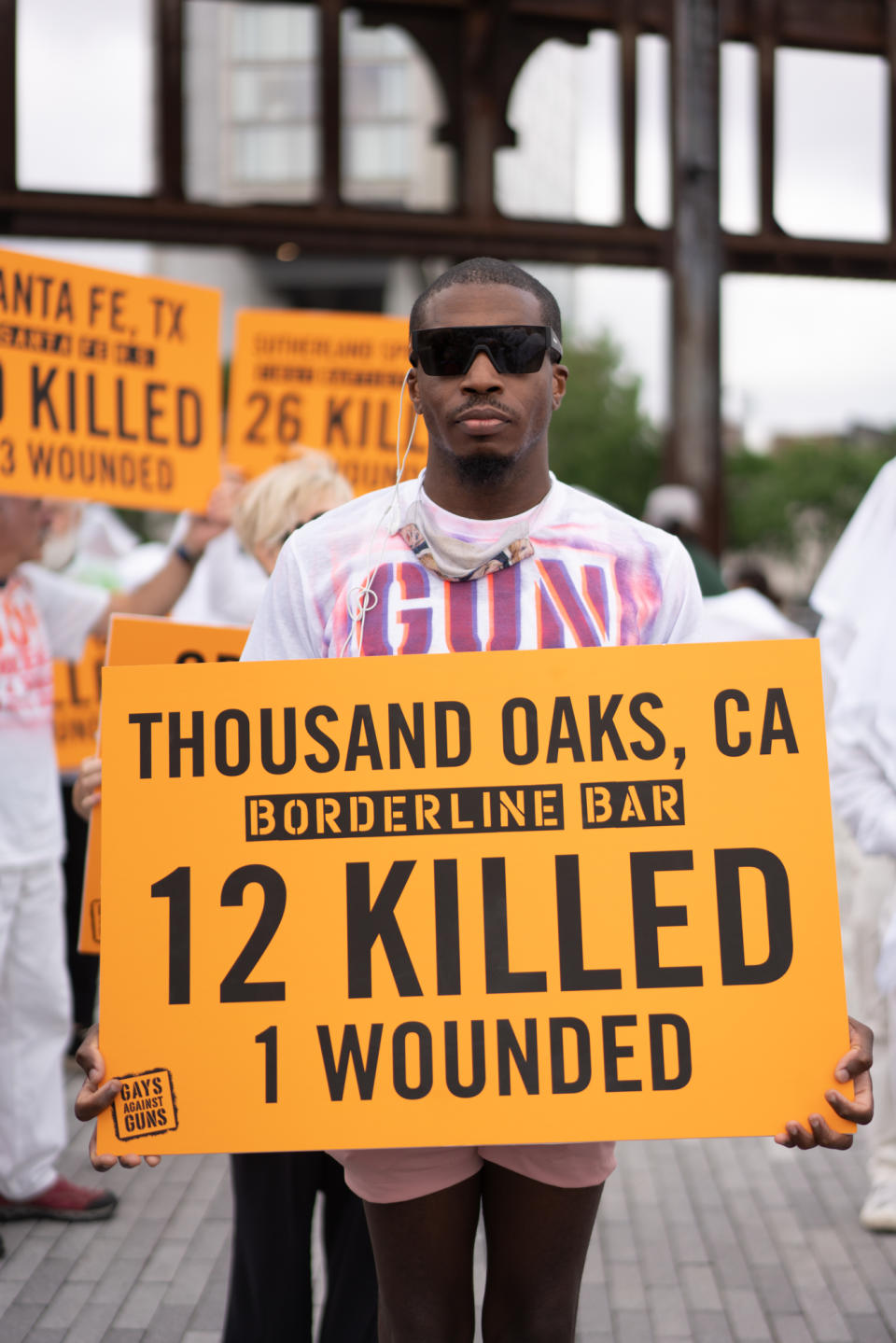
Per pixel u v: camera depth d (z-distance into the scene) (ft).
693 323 42.91
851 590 13.44
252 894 6.99
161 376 15.12
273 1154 9.43
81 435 14.56
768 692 7.03
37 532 14.51
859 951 14.61
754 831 6.97
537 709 7.05
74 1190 14.66
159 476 15.10
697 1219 14.57
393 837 7.01
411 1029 6.87
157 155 39.78
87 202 39.11
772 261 44.42
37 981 14.34
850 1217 14.57
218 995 6.92
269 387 18.86
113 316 14.78
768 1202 15.03
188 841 7.04
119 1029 6.91
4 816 13.97
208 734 7.09
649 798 6.99
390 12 42.06
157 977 6.95
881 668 12.85
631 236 42.96
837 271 44.75
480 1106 6.81
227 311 205.26
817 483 214.48
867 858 14.60
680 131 42.55
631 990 6.87
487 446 6.89
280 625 7.40
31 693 14.39
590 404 156.97
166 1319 12.26
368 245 41.32
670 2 42.73
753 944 6.89
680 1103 6.81
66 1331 12.03
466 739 7.04
